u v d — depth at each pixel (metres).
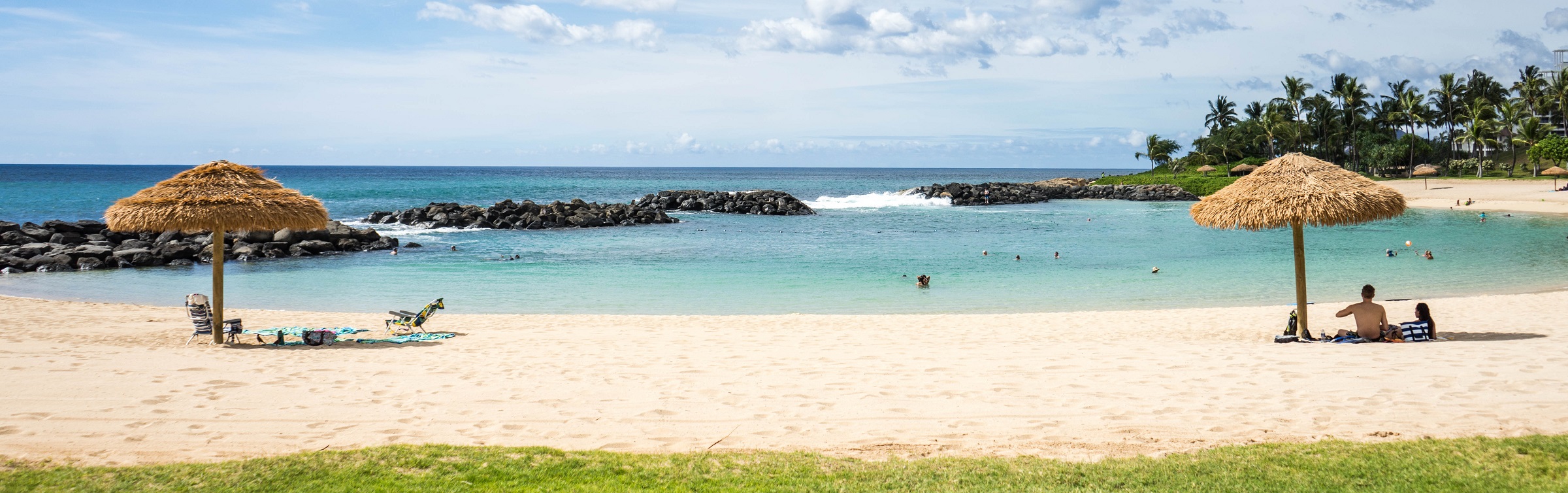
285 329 14.23
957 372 10.66
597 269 28.88
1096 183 100.19
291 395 9.48
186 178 13.60
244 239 33.88
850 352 12.53
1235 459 6.76
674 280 25.92
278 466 6.69
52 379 9.94
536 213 48.97
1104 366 10.85
